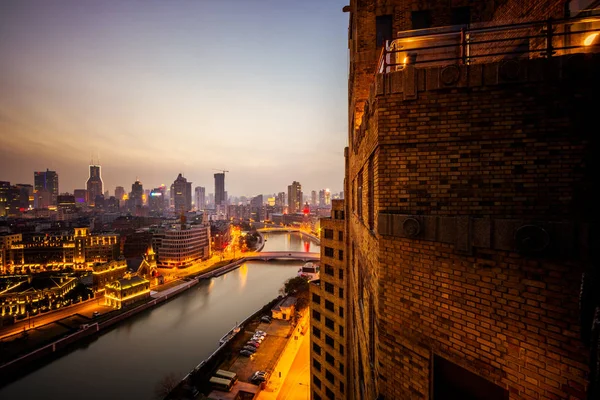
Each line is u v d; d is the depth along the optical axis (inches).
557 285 179.0
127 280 3469.5
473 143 228.8
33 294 3134.8
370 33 630.5
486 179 224.1
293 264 5969.5
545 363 180.5
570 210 203.3
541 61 213.8
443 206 237.6
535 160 212.4
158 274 4847.4
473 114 229.3
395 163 258.2
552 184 207.8
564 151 206.2
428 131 243.4
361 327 496.7
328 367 1236.5
